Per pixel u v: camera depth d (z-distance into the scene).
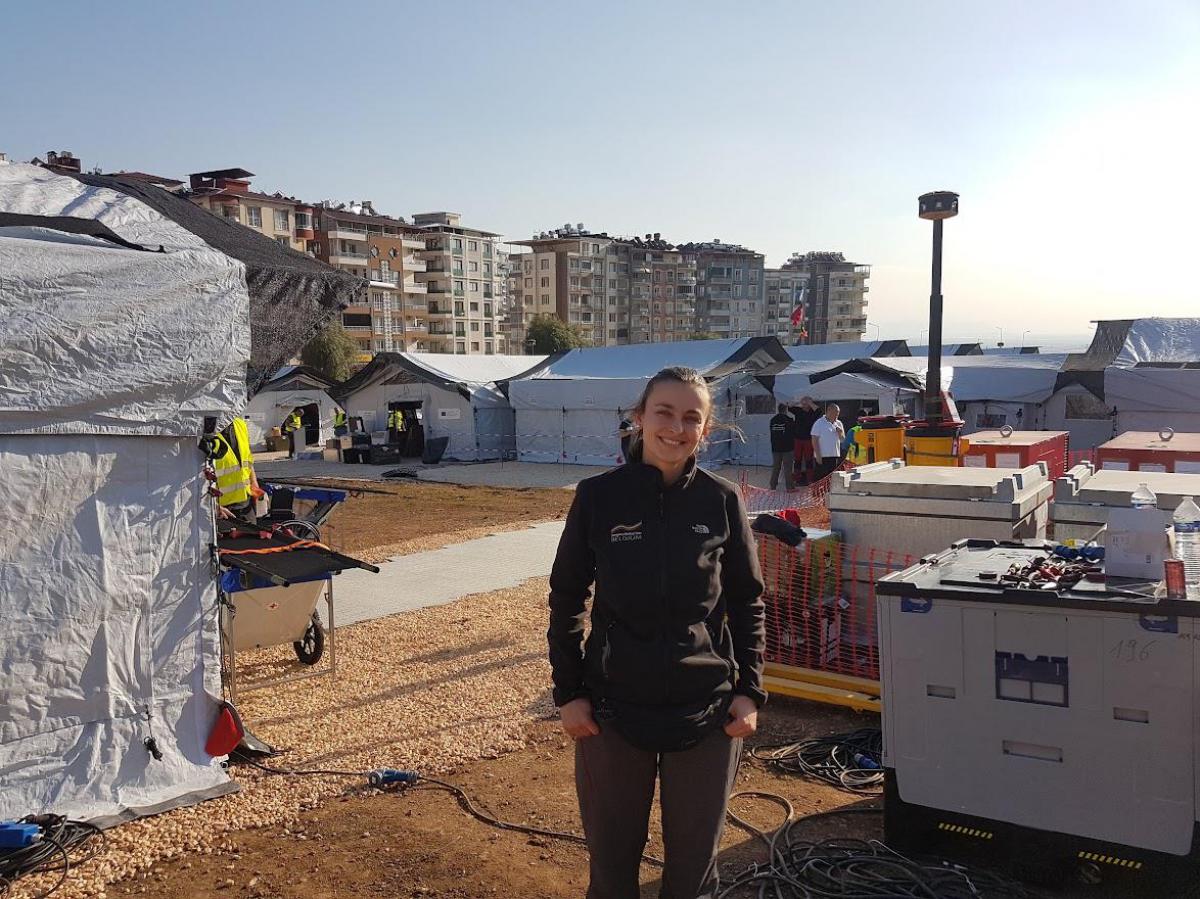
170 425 4.76
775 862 4.00
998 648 3.67
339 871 4.01
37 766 4.41
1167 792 3.40
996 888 3.71
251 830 4.42
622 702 2.72
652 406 2.75
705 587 2.73
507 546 12.51
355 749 5.39
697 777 2.72
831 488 6.17
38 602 4.39
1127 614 3.41
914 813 3.93
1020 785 3.68
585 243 133.00
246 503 7.58
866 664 5.90
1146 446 8.69
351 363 72.38
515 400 28.62
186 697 4.90
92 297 4.47
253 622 6.32
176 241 5.22
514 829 4.39
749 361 27.38
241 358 4.98
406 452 30.33
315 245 100.38
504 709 6.05
